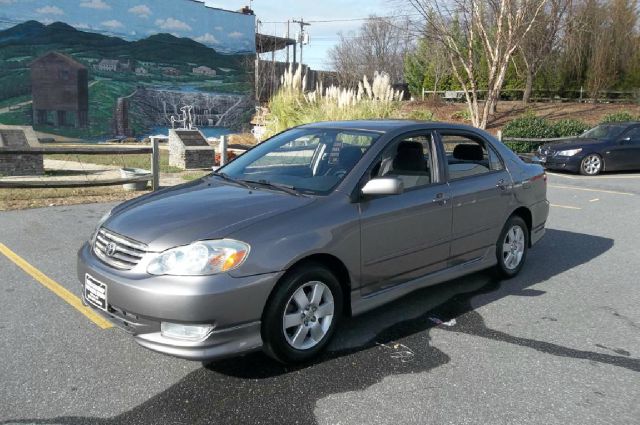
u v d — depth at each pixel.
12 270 5.39
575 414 3.13
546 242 7.27
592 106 27.69
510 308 4.77
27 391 3.22
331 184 4.03
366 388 3.35
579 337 4.20
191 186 4.42
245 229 3.42
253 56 30.72
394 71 56.72
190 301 3.12
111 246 3.54
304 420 3.00
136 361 3.62
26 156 12.03
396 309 4.70
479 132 5.29
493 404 3.21
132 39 25.75
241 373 3.50
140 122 26.48
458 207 4.72
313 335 3.66
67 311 4.41
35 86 22.89
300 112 14.01
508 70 29.28
